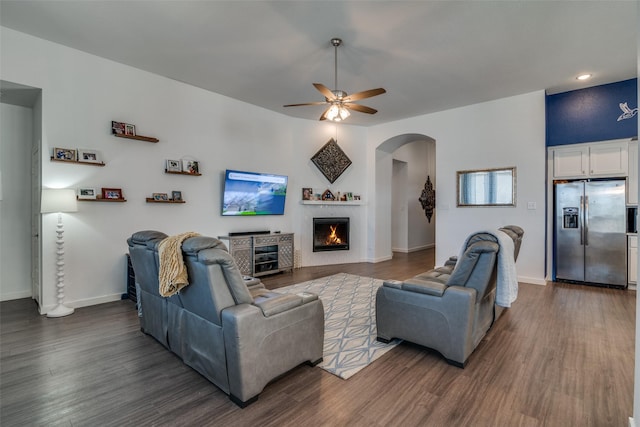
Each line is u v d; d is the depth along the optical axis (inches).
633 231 172.4
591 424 65.6
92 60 145.9
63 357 95.9
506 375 85.6
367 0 106.0
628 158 172.9
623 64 153.6
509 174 196.7
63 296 136.0
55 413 69.6
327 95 134.0
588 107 184.4
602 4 107.6
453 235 219.5
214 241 75.6
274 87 183.9
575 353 98.3
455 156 218.1
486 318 108.4
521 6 108.9
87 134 144.9
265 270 208.8
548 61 150.3
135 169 160.4
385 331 105.5
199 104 185.8
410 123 240.8
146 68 159.9
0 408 71.4
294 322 83.0
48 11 113.5
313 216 247.0
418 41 132.1
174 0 106.9
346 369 89.0
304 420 67.3
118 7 111.0
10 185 157.3
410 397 75.7
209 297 73.8
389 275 211.3
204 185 188.9
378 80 172.2
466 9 110.6
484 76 166.9
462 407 71.7
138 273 108.1
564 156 190.2
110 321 126.7
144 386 80.4
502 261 97.3
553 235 198.1
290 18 116.6
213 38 131.2
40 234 137.3
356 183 265.4
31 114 161.2
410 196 338.6
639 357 54.6
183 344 89.4
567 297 159.8
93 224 147.9
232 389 73.2
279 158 229.8
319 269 232.8
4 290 156.6
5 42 124.7
